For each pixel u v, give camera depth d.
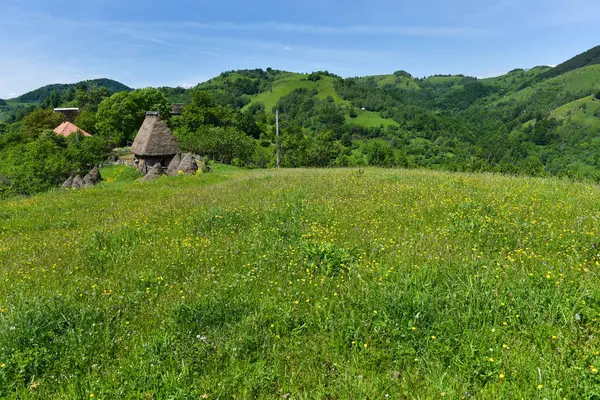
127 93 88.12
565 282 4.73
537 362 3.48
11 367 3.79
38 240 9.76
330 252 6.36
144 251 7.82
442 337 3.93
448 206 9.34
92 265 7.14
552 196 10.25
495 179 14.89
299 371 3.74
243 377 3.66
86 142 61.94
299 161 84.94
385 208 9.62
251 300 5.08
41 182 47.09
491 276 5.02
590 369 3.27
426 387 3.39
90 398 3.38
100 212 14.02
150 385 3.52
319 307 4.74
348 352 3.97
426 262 5.66
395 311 4.35
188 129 93.50
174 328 4.48
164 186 22.58
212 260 6.90
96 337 4.39
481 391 3.24
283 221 9.27
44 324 4.54
